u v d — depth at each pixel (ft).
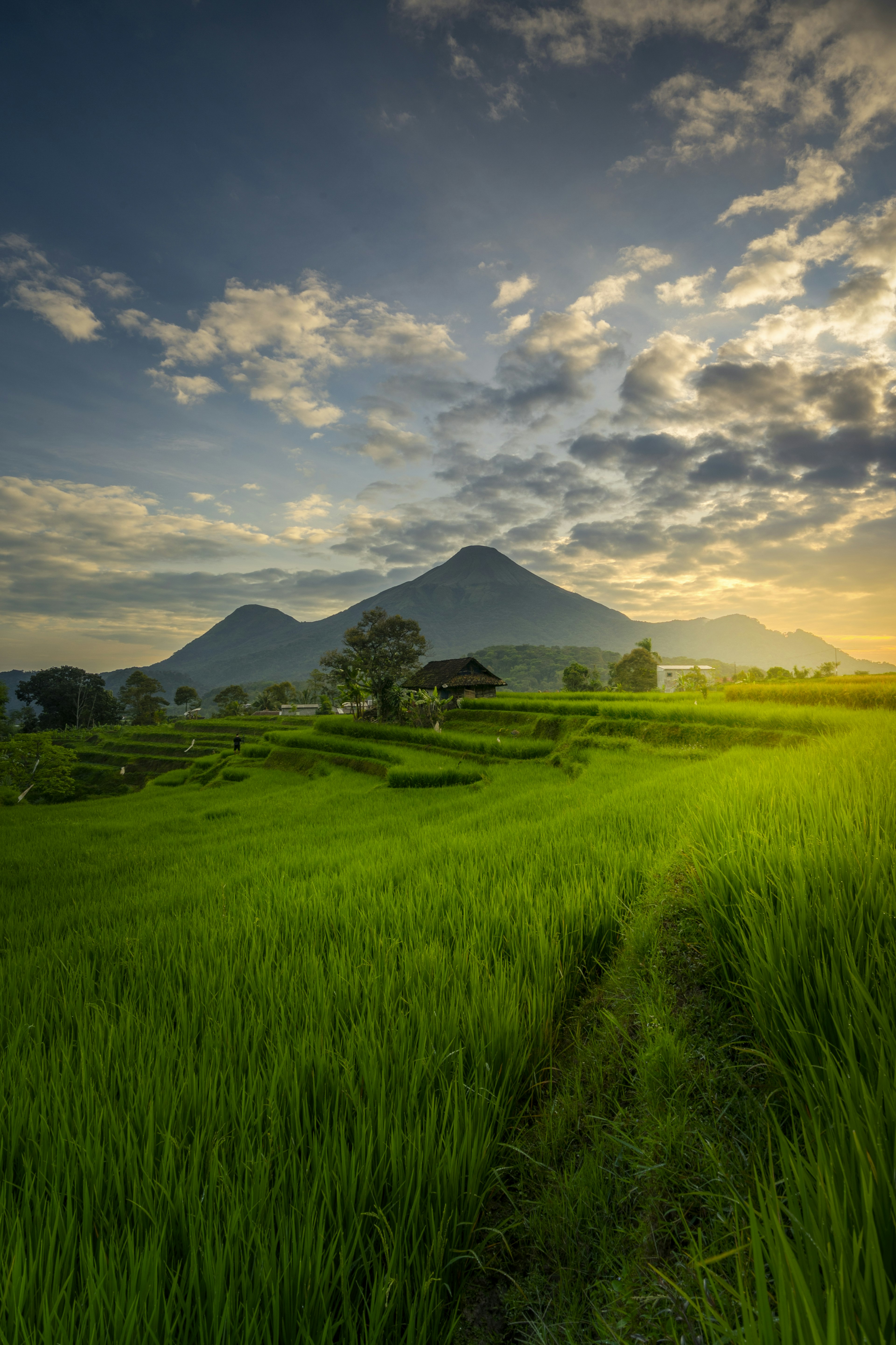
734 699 100.94
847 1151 5.13
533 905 18.06
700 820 18.35
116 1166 8.20
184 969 17.54
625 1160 7.97
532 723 132.67
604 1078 10.25
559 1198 7.85
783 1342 3.56
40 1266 6.86
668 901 14.87
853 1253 4.16
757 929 10.24
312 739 162.40
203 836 64.18
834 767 24.58
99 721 462.60
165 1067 10.96
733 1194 6.34
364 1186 7.68
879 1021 6.89
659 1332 5.38
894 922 9.45
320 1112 9.75
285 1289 6.22
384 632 284.61
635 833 26.43
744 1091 8.50
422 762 112.57
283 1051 10.82
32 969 19.83
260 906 24.44
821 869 11.40
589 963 15.60
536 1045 11.60
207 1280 6.37
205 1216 7.38
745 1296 4.09
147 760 272.92
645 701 132.46
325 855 38.70
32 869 48.19
